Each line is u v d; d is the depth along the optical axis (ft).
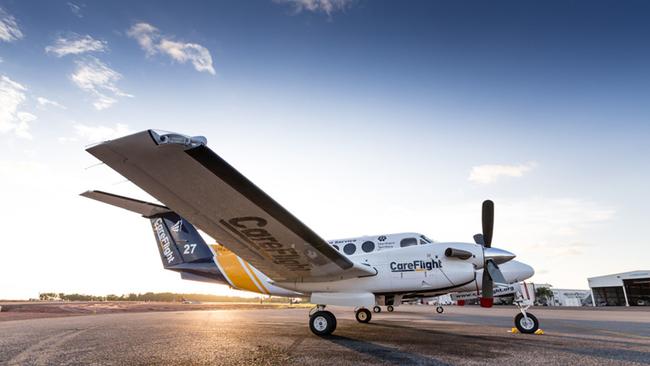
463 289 28.58
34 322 27.20
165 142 10.37
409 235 30.07
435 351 13.69
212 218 15.40
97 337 17.70
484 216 24.97
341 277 21.54
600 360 11.85
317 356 12.60
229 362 11.58
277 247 17.80
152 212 30.07
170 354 12.98
